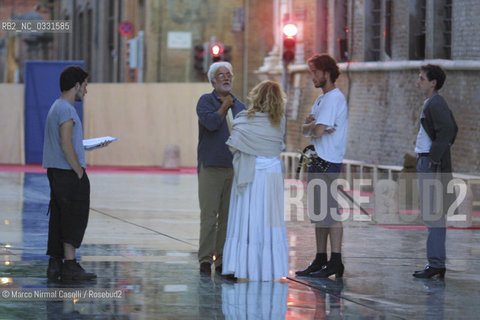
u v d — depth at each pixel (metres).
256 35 43.22
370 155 27.23
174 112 37.66
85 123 37.84
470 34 21.88
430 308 9.95
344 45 29.53
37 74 36.97
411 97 25.02
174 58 43.81
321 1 32.03
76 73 11.05
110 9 52.88
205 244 12.05
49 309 9.45
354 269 12.62
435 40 23.84
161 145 37.72
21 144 37.16
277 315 9.37
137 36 46.28
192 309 9.59
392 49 26.17
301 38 33.28
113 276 11.54
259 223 11.36
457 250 14.79
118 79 50.22
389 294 10.73
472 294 10.83
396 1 25.84
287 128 33.91
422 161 11.87
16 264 12.26
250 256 11.31
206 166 12.05
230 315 9.32
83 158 11.12
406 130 25.23
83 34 59.62
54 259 11.30
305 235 16.22
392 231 17.20
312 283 11.36
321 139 11.84
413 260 13.54
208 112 11.95
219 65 12.08
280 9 36.50
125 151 37.78
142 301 9.97
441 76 11.83
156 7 43.66
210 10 43.66
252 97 11.38
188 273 11.90
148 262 12.78
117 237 15.54
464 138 22.03
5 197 22.23
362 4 28.11
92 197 23.09
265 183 11.35
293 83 33.94
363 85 27.88
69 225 11.09
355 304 10.07
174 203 22.00
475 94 21.64
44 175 30.36
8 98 37.16
